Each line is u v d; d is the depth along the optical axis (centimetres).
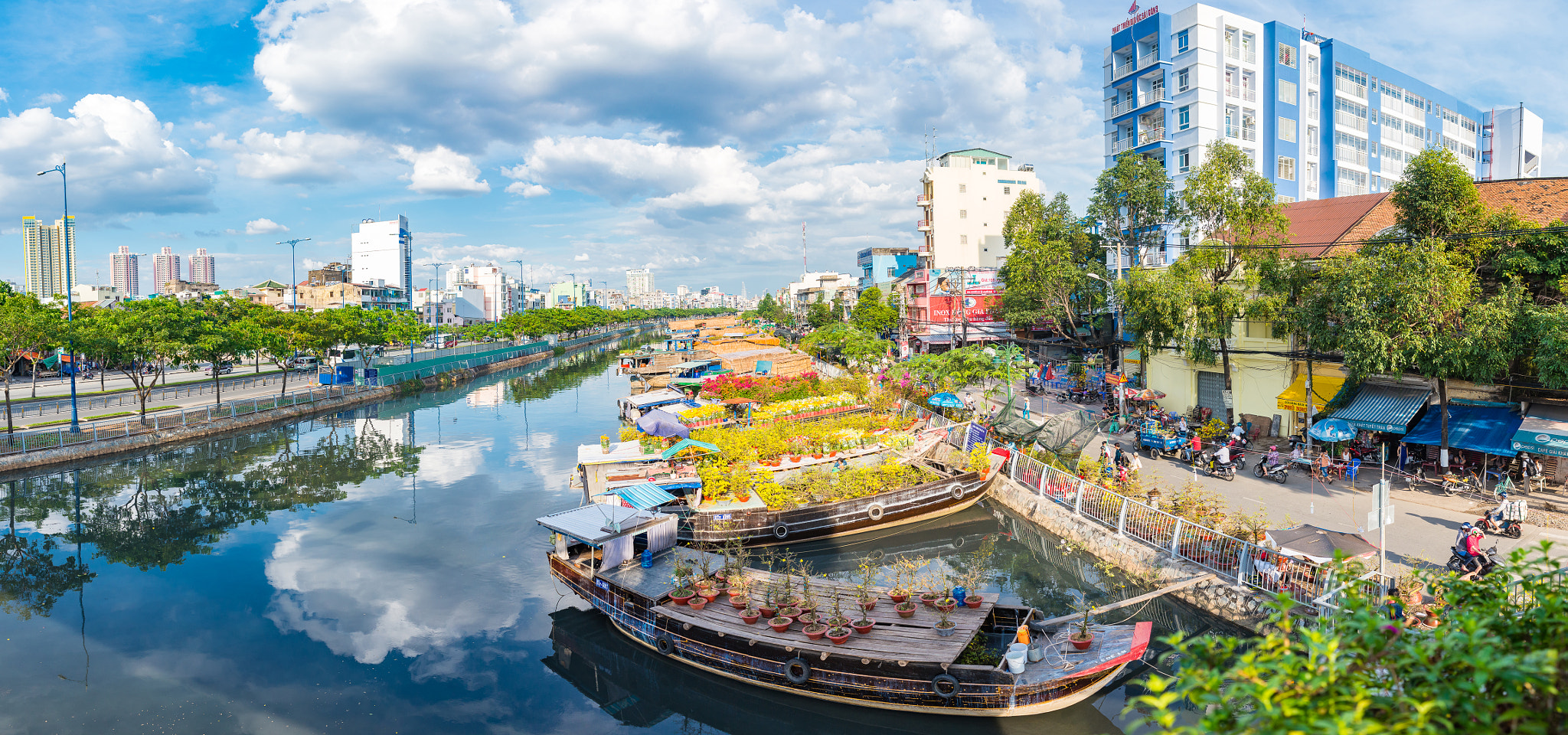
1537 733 438
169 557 2612
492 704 1686
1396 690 552
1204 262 3170
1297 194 5834
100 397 5588
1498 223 2394
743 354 6425
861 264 15400
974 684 1473
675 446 2886
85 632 2031
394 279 17550
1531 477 2267
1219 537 1886
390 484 3616
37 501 3316
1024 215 5425
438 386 7706
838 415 3994
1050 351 6072
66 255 4156
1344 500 2297
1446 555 1788
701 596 1839
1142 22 5759
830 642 1599
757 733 1641
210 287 13538
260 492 3469
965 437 3388
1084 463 2780
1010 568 2355
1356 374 2375
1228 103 5500
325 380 6925
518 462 4091
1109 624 1822
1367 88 6247
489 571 2461
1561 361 1986
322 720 1605
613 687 1791
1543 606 549
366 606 2203
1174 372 3847
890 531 2673
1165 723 517
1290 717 481
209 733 1545
